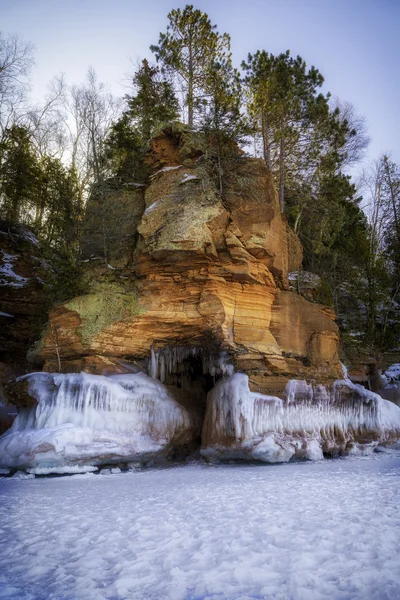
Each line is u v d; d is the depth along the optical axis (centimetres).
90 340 1567
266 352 1691
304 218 2814
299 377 1755
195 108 2433
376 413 1844
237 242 1661
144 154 2164
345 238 3167
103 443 1406
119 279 1784
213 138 1934
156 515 765
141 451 1477
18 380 1588
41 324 2123
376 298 2972
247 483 1087
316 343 1906
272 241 1775
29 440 1342
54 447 1318
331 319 2044
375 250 3619
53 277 1950
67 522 737
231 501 859
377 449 1853
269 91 2480
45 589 472
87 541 628
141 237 1764
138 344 1655
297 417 1658
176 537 630
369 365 2625
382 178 3909
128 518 750
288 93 2453
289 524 671
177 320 1647
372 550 549
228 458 1582
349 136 2820
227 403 1592
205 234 1620
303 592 442
